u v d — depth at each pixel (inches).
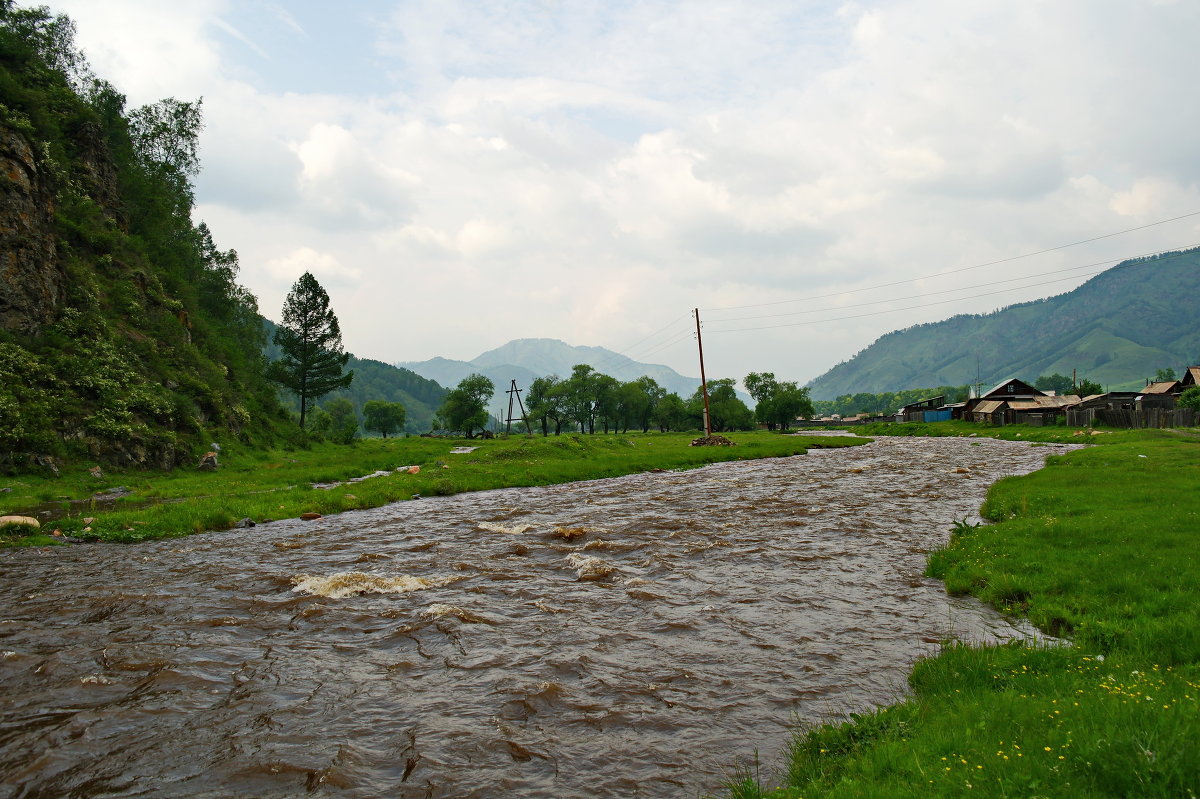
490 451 2303.2
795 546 749.9
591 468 1770.4
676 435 5113.2
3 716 319.6
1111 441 2404.0
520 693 354.6
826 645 428.5
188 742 298.8
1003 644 414.9
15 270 1567.4
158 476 1512.1
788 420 6894.7
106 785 262.5
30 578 608.4
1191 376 3715.6
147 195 2768.2
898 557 692.7
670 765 281.9
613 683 368.8
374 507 1159.0
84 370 1574.8
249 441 2258.9
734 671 386.0
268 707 337.1
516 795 258.7
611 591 564.7
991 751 231.6
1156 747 207.3
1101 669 331.6
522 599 540.4
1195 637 355.6
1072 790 195.2
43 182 1808.6
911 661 399.2
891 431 4901.6
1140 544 590.6
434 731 312.2
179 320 2377.0
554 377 7460.6
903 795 205.6
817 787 234.4
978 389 7199.8
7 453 1243.2
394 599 539.8
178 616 487.8
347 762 281.3
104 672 377.1
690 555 708.7
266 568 657.0
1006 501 933.2
